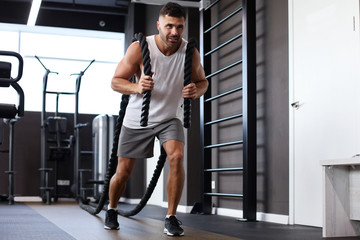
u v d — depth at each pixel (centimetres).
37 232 295
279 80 410
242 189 463
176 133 276
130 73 282
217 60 525
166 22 255
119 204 730
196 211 510
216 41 529
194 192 545
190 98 269
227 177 495
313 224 359
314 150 362
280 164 403
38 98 811
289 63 397
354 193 290
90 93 835
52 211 512
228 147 495
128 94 284
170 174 277
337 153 339
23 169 780
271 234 305
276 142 411
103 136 697
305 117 374
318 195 355
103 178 693
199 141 554
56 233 288
